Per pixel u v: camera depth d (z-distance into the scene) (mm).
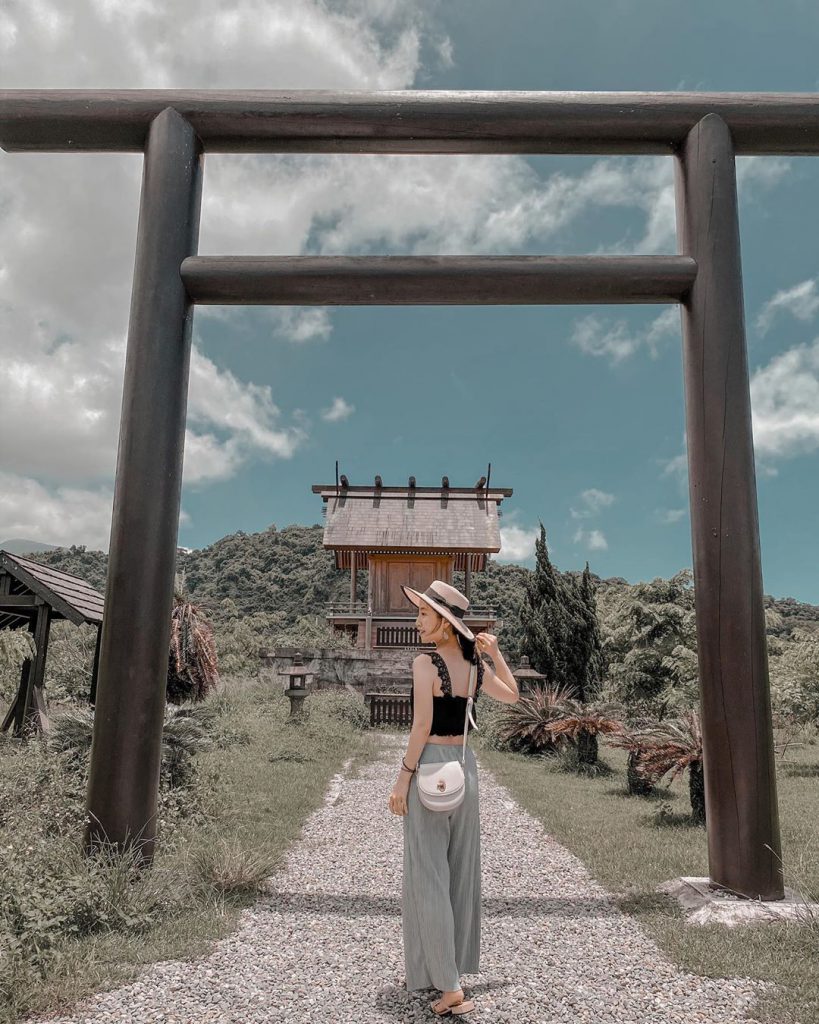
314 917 4246
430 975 3057
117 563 4836
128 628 4746
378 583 26188
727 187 5242
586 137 5387
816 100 5324
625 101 5348
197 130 5426
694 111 5332
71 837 4812
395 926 4121
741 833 4527
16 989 3020
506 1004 3127
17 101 5324
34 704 9594
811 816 7418
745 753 4605
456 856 3244
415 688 3275
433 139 5414
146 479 4926
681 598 16141
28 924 3369
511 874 5277
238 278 5234
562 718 11578
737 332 5102
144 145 5484
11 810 5289
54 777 5910
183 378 5219
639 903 4551
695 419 5105
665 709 15258
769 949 3705
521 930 4098
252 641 25859
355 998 3178
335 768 10289
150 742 4711
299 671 14422
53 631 21141
